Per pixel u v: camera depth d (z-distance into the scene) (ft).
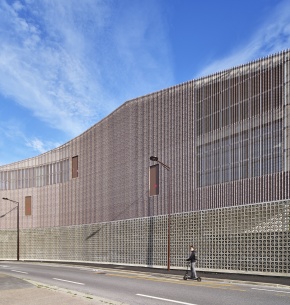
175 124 106.93
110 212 130.31
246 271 74.08
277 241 69.46
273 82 81.82
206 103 98.53
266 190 79.36
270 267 69.82
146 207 113.19
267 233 71.72
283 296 44.88
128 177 122.52
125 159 125.18
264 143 81.97
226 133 91.66
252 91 86.43
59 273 86.38
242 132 87.56
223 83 94.38
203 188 95.30
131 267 104.68
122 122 128.77
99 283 62.23
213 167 93.91
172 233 97.45
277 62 81.51
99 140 142.41
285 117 78.02
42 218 169.68
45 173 172.96
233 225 79.71
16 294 44.09
